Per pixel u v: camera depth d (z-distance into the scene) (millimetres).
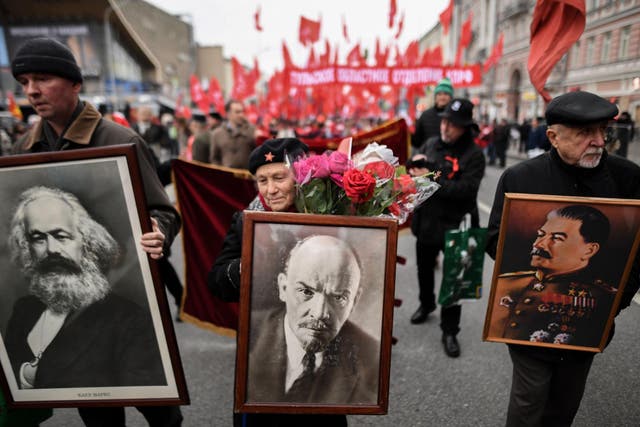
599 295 1514
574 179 1560
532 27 2191
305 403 1390
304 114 15094
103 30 47312
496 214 1710
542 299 1553
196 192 3096
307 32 8938
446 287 2775
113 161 1431
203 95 11734
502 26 26828
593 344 1562
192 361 3031
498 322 1604
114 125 1760
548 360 1627
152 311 1525
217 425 2354
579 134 1451
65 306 1525
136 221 1468
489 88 29828
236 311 3070
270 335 1370
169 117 15359
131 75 52469
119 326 1537
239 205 3109
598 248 1475
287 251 1350
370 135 3430
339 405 1389
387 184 1459
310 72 8047
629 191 1577
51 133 1750
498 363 2861
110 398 1575
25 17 46656
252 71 11000
